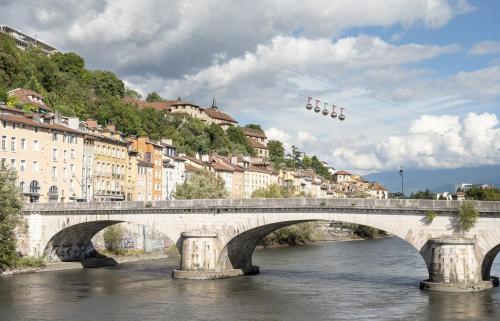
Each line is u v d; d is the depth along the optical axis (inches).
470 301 2215.8
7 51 5743.1
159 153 5290.4
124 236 3993.6
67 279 2898.6
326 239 6441.9
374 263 3782.0
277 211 2844.5
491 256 2586.1
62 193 4094.5
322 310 2105.1
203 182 4603.8
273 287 2647.6
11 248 3088.1
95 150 4426.7
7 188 2982.3
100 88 7052.2
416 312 2037.4
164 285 2696.9
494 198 5787.4
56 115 4298.7
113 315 2020.2
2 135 3644.2
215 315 2023.9
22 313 2047.2
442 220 2514.8
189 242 2957.7
